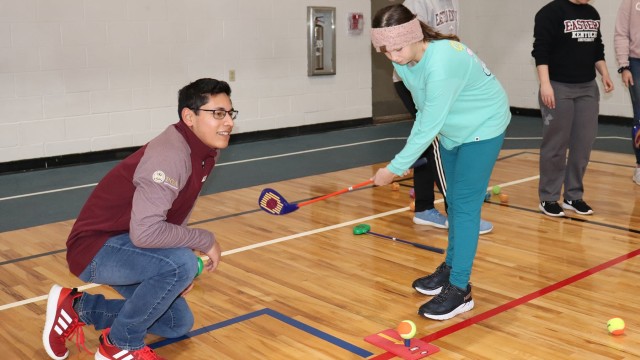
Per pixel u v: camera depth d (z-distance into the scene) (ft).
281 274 11.88
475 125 9.32
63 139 22.91
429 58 8.84
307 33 28.43
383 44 8.77
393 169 9.34
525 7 32.48
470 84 9.13
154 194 7.32
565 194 15.60
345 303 10.55
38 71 22.12
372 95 31.40
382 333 9.37
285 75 28.07
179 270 7.76
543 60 14.23
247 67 26.91
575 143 15.06
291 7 27.76
